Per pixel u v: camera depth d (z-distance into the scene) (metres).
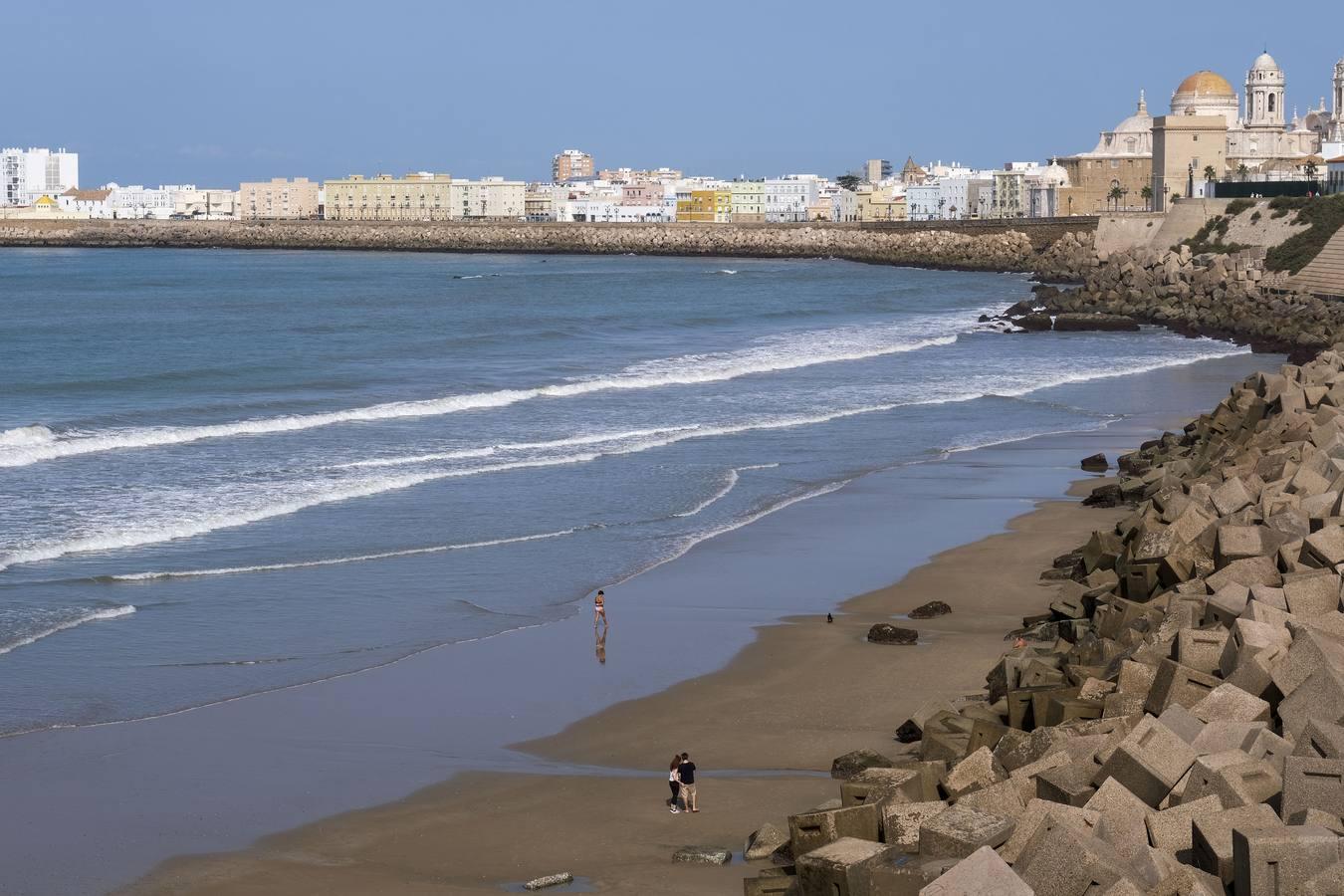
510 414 55.09
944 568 31.95
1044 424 53.28
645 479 42.00
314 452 46.34
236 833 18.69
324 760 21.25
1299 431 37.31
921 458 45.91
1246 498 29.52
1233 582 23.81
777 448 47.53
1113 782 15.77
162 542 34.28
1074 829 14.46
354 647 26.64
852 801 17.33
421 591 30.30
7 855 18.03
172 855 18.03
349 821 19.05
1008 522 36.50
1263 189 151.12
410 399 59.84
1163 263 125.62
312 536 34.94
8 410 56.66
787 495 40.06
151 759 21.25
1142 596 26.59
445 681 24.78
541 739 22.14
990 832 15.13
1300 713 17.19
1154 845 15.07
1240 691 17.81
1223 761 15.84
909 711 22.88
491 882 17.14
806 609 29.00
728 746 21.70
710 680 24.72
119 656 26.02
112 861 17.86
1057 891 13.98
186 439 48.53
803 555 33.38
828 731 22.14
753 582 31.00
